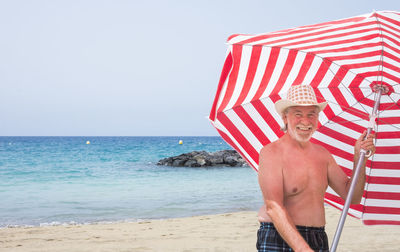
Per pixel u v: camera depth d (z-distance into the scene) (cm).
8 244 627
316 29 240
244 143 290
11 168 2483
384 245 572
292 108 240
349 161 294
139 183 1717
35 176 2008
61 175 2072
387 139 279
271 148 247
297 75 265
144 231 725
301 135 239
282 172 241
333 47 240
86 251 576
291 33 247
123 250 577
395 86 260
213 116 269
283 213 227
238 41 248
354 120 281
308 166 246
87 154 4219
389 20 217
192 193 1380
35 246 612
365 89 270
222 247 586
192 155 2959
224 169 2577
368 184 290
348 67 257
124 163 3033
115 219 927
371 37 234
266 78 262
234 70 255
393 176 283
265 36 246
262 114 280
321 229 245
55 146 6531
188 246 595
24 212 1033
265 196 238
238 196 1293
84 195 1346
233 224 782
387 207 293
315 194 246
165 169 2544
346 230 680
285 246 238
